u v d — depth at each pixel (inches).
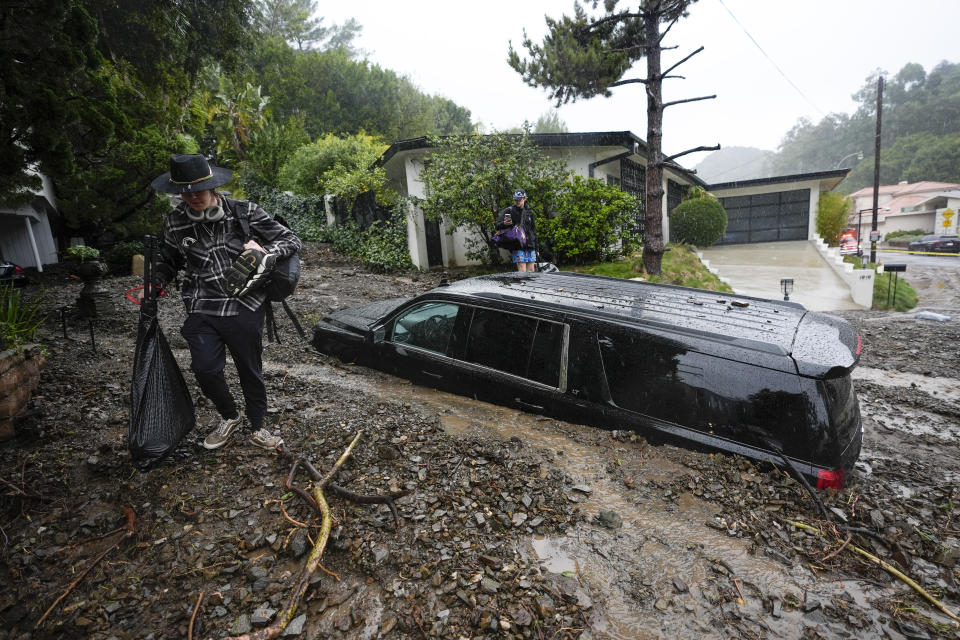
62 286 412.2
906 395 209.0
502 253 550.9
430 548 93.1
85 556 91.6
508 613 78.4
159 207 493.4
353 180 619.2
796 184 964.6
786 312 140.9
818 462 107.7
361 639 74.4
